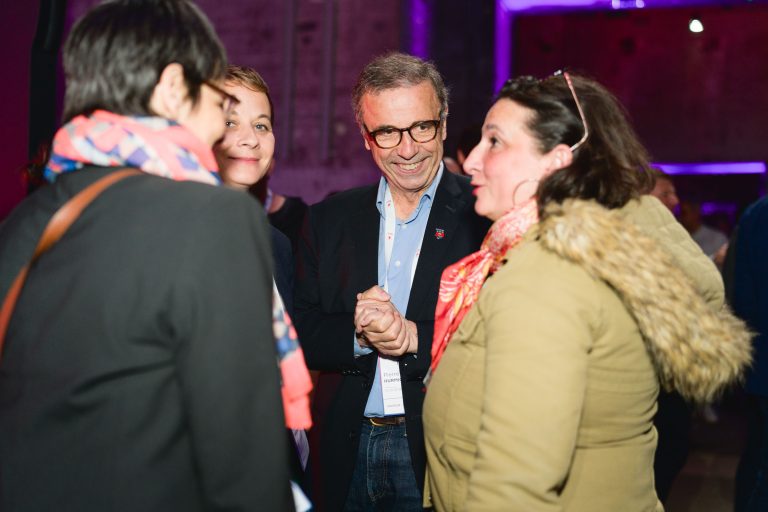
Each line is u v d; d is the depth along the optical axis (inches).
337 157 273.4
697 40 353.7
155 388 35.5
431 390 50.1
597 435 44.8
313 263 76.0
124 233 36.3
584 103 47.8
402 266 72.9
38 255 37.4
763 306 94.0
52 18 84.7
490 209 50.4
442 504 49.8
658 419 80.7
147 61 39.3
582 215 43.1
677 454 83.4
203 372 35.0
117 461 35.0
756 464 99.3
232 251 36.5
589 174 46.0
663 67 358.0
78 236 37.0
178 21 40.5
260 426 36.1
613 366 43.7
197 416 35.2
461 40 270.5
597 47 362.6
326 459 71.3
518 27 366.3
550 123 47.6
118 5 40.2
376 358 69.9
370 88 69.8
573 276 42.4
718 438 188.7
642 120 361.7
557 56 364.2
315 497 74.7
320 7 270.4
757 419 99.6
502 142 48.9
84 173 39.0
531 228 46.2
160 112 40.2
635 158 48.1
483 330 46.0
